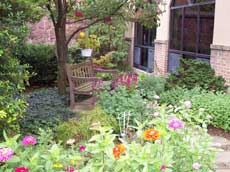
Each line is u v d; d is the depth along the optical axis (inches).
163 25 452.1
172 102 254.5
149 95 255.0
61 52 288.8
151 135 105.4
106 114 202.1
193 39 380.8
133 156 96.8
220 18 314.3
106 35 505.4
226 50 304.8
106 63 496.7
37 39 473.1
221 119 223.0
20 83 158.6
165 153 104.0
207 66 295.3
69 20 386.6
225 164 181.6
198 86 276.4
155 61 471.2
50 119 205.3
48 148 122.0
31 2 158.7
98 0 283.7
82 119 191.9
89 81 266.7
